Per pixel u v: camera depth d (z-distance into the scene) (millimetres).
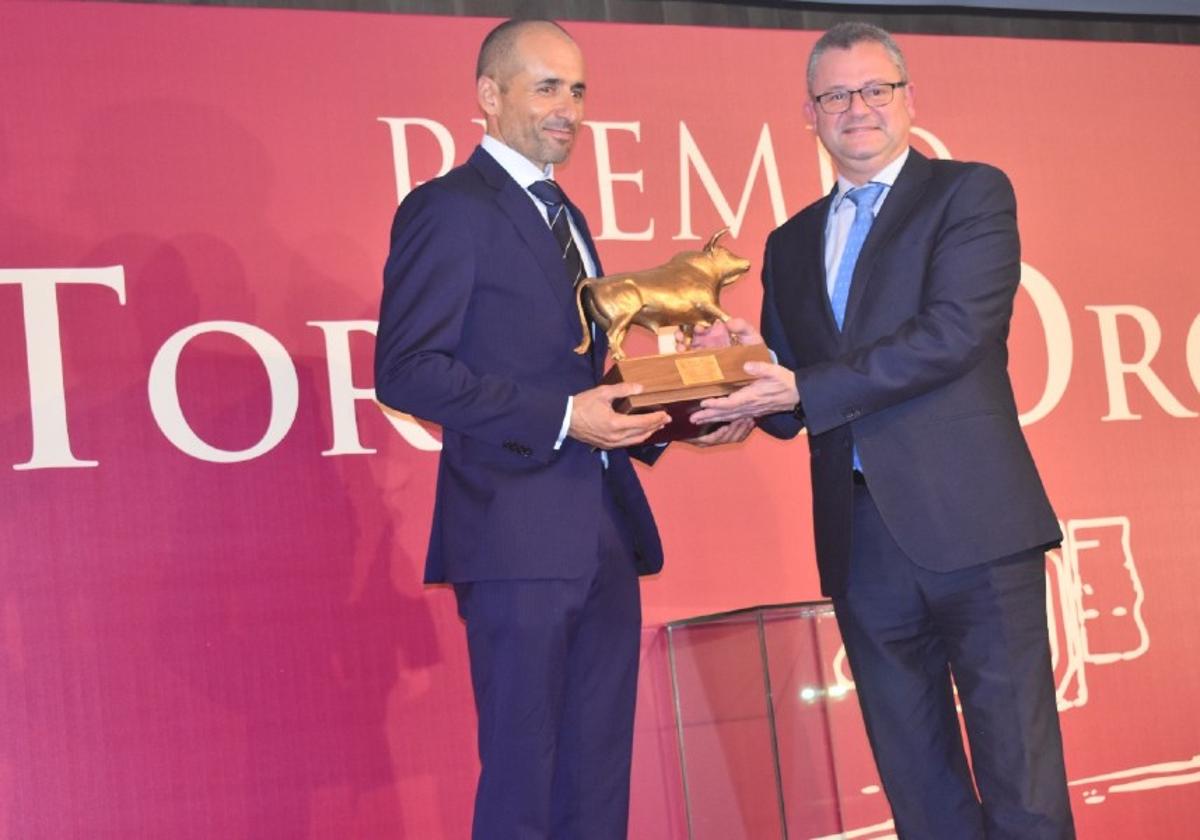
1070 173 4445
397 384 2592
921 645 2805
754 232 4152
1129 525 4309
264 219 3713
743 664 3471
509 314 2689
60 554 3451
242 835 3475
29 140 3566
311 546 3631
